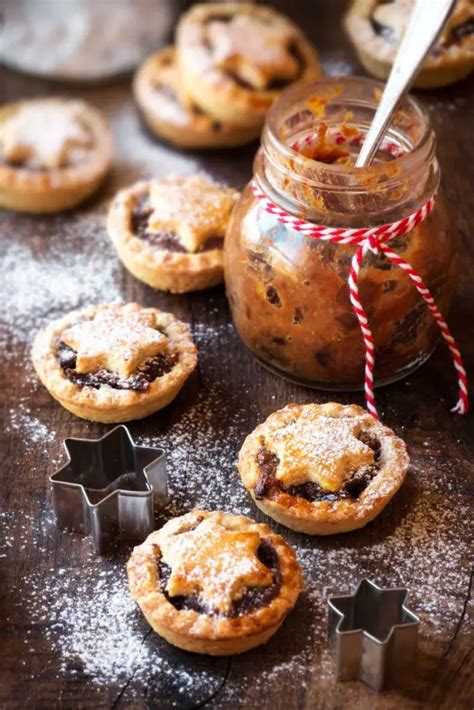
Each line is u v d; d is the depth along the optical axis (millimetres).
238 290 662
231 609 572
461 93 785
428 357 688
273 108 650
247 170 806
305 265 636
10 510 636
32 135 792
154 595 577
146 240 716
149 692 576
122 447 636
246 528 601
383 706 572
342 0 900
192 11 849
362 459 615
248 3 901
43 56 885
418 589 604
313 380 669
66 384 650
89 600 604
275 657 584
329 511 602
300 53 828
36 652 588
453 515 628
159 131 823
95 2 917
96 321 673
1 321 718
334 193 622
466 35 762
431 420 665
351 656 570
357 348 649
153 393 646
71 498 613
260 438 629
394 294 637
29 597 604
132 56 885
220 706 572
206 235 712
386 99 626
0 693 577
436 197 651
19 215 785
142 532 619
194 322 711
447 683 579
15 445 661
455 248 658
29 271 746
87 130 814
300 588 583
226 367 689
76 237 767
